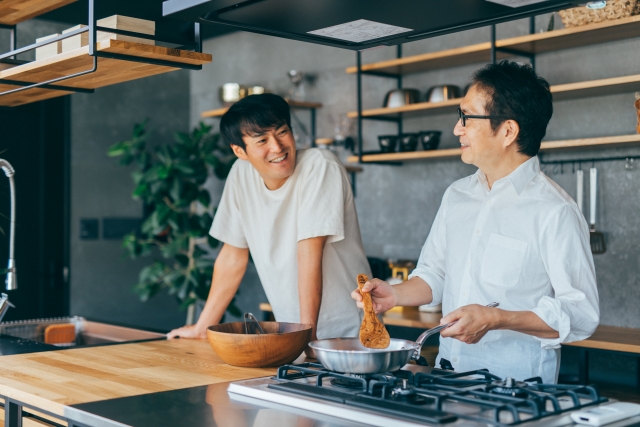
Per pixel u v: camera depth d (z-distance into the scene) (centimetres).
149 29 204
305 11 166
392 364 149
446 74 419
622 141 324
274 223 226
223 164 473
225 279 240
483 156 180
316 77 490
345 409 129
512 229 180
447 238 197
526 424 120
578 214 176
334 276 227
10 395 161
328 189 215
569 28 337
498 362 182
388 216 450
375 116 427
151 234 470
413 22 176
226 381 165
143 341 227
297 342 182
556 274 171
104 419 131
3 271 289
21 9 252
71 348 213
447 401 137
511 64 177
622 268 353
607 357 360
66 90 259
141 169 479
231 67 545
